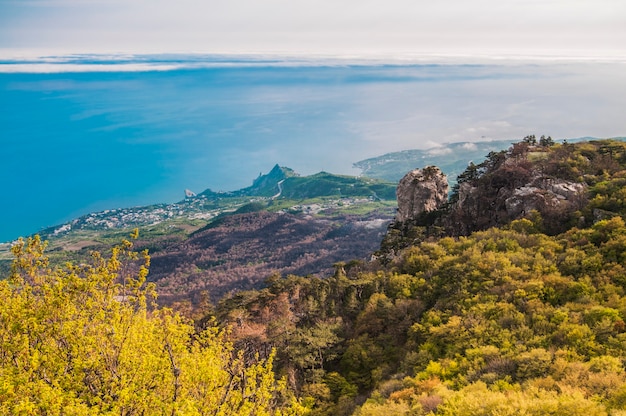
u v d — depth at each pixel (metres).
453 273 71.19
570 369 37.56
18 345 20.95
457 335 51.66
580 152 111.69
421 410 37.09
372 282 85.94
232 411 21.30
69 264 23.59
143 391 20.08
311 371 62.31
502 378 40.47
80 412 17.94
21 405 17.06
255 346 74.12
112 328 21.70
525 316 51.69
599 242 69.06
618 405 30.94
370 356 61.72
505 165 113.44
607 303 50.12
